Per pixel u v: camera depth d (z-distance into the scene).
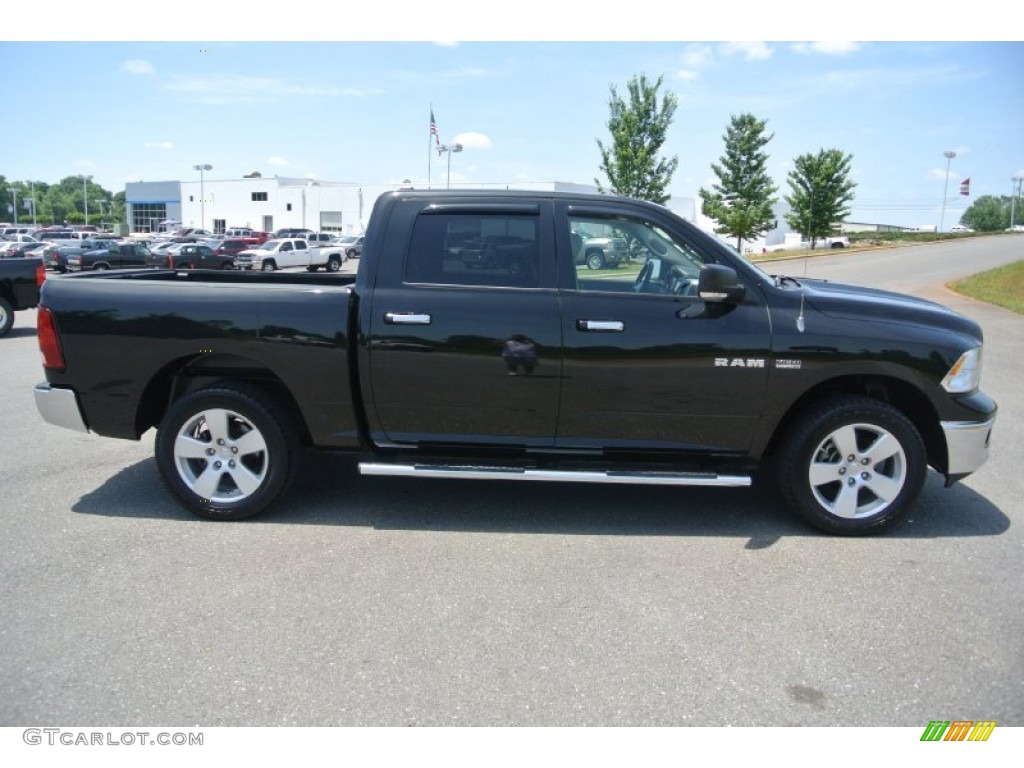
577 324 4.42
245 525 4.71
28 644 3.36
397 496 5.25
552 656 3.30
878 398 4.77
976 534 4.67
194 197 89.69
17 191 163.25
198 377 4.91
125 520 4.78
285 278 6.21
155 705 2.96
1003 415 7.77
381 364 4.53
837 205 29.36
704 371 4.41
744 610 3.71
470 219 4.59
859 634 3.50
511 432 4.60
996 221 140.38
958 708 2.98
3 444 6.45
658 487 5.49
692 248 4.54
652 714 2.93
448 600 3.78
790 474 4.55
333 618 3.60
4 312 13.01
